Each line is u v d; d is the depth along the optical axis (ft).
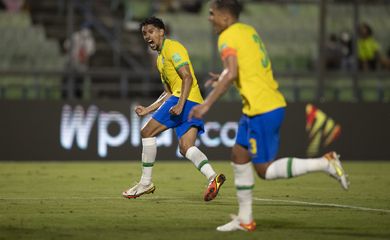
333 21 256.11
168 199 110.83
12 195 116.98
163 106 106.52
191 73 104.22
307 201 109.60
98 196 115.34
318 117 203.82
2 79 236.02
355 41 222.89
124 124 198.90
